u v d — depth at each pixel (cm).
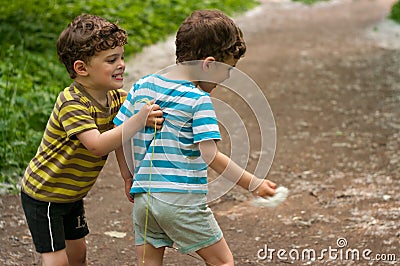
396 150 1162
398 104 1495
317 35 2506
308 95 1592
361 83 1714
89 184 589
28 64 1474
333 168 1078
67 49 559
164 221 539
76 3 2150
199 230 543
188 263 748
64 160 569
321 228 831
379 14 3070
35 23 1812
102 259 761
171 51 2023
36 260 749
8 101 1108
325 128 1316
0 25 1734
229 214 887
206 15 563
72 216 615
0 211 878
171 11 2428
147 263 569
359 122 1355
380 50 2181
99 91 572
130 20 2175
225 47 557
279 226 841
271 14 3031
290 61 2011
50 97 1180
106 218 882
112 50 556
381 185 987
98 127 573
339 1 3562
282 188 564
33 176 581
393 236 795
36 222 585
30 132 1079
